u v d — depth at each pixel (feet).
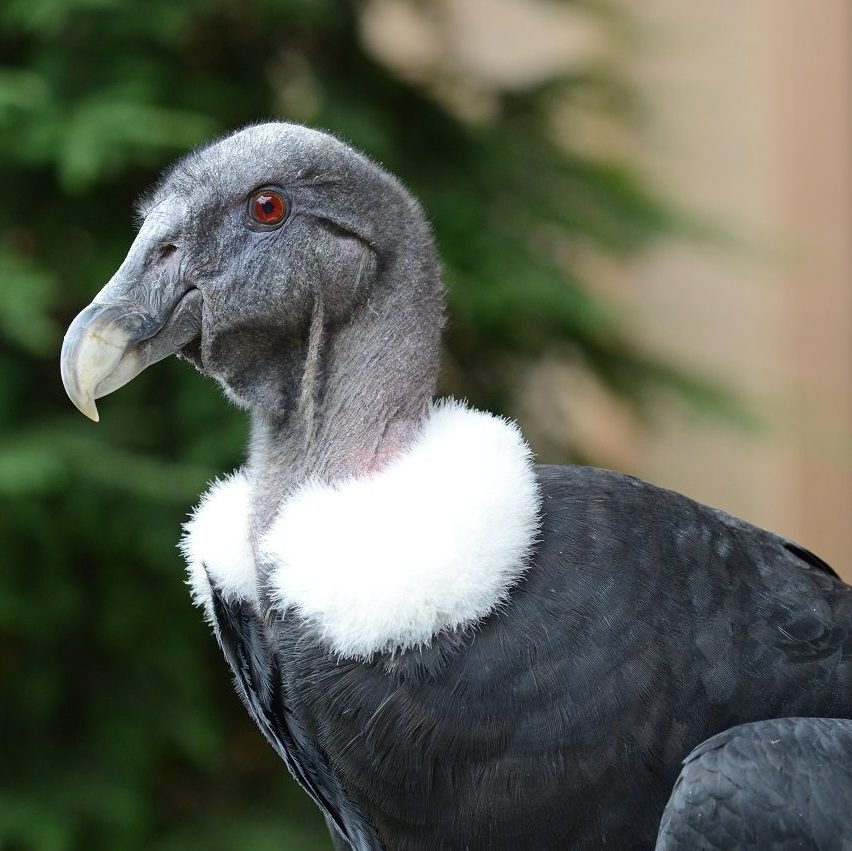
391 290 17.19
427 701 15.43
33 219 36.09
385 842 16.70
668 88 51.85
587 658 15.43
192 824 35.60
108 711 35.55
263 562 16.53
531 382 40.14
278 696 16.99
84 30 34.65
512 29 54.19
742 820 14.98
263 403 17.57
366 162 17.39
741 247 44.37
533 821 15.56
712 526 16.83
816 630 16.60
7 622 34.50
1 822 33.35
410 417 17.07
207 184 17.22
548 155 39.42
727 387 41.73
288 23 36.96
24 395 35.04
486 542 15.44
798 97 54.44
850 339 53.72
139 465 33.19
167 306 17.21
